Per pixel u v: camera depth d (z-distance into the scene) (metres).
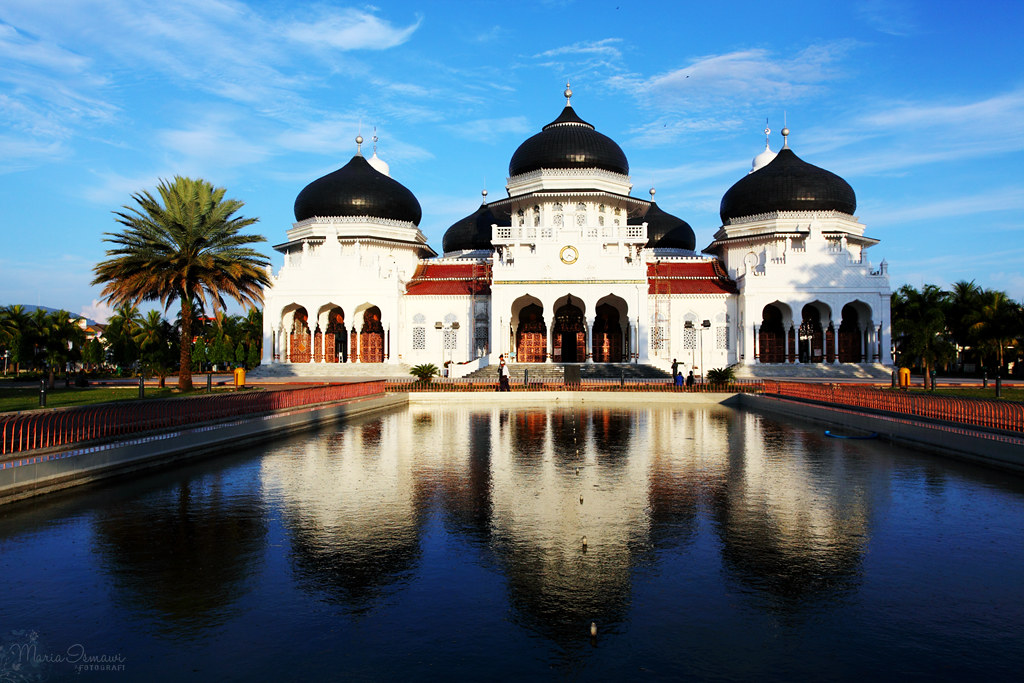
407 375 59.56
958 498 14.06
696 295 62.69
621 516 12.67
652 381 51.28
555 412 34.88
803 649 7.30
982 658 7.11
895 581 9.29
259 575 9.54
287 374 61.50
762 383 47.59
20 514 12.73
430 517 12.61
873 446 21.77
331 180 69.69
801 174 66.31
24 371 71.81
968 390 40.19
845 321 63.91
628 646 7.36
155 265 36.97
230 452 20.59
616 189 66.50
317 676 6.72
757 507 13.34
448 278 67.62
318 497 14.24
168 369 46.53
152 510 13.09
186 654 7.20
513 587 9.08
